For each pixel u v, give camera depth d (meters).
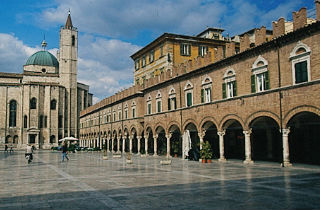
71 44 122.44
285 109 25.89
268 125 34.34
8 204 13.05
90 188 17.03
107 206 12.45
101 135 78.06
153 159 41.47
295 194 14.35
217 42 55.31
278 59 26.69
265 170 24.53
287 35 25.44
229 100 32.28
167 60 50.62
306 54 24.22
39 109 112.31
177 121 41.91
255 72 29.20
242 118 30.48
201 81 37.09
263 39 28.44
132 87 57.19
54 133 113.69
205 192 15.19
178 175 22.47
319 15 23.12
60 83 119.62
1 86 114.38
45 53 128.00
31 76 116.56
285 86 25.89
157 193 15.13
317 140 30.34
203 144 34.16
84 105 129.62
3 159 49.00
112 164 34.38
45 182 19.88
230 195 14.32
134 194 14.97
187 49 52.78
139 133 53.75
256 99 28.84
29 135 110.19
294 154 32.81
